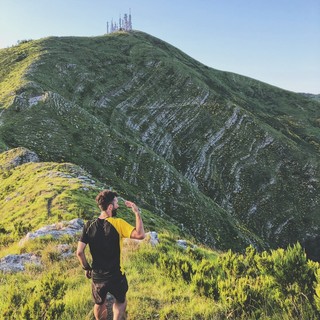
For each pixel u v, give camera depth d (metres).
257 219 108.62
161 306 7.95
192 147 122.62
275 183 117.88
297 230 107.06
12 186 44.00
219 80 188.50
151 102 134.50
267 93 199.75
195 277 8.81
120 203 34.53
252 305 7.35
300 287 7.57
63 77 124.44
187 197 88.06
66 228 16.86
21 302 7.51
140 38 194.25
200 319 7.29
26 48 141.50
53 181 37.44
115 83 137.62
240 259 10.53
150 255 12.45
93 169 76.06
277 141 129.50
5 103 86.19
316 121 175.00
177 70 151.38
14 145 71.00
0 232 25.09
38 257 12.88
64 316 7.17
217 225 87.44
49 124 81.25
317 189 118.81
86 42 167.62
